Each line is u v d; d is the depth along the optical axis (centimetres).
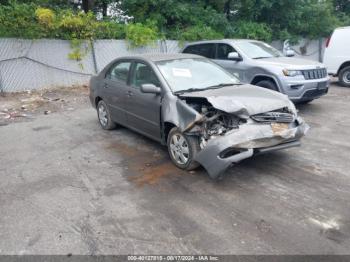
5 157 546
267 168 463
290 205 364
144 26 1365
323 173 442
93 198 398
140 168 482
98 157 533
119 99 595
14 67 1077
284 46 1745
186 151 451
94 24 1235
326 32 1825
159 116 491
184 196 394
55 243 313
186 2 1569
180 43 1440
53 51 1158
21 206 384
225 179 434
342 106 833
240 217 344
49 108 908
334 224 326
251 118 409
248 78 788
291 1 1639
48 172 480
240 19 1680
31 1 1302
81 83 1242
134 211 365
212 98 429
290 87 707
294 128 435
